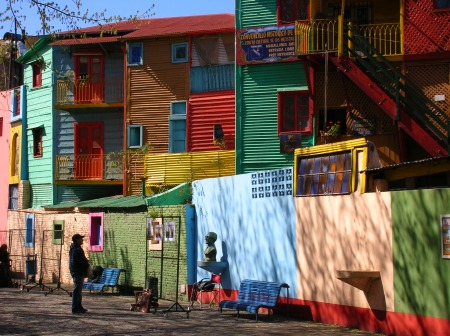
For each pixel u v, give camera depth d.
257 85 23.67
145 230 21.94
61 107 30.48
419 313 12.51
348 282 13.51
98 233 25.05
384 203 13.45
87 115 30.66
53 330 13.74
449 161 12.98
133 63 28.23
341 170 14.83
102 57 30.28
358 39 20.78
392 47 21.50
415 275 12.63
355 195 14.24
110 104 29.66
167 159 26.19
